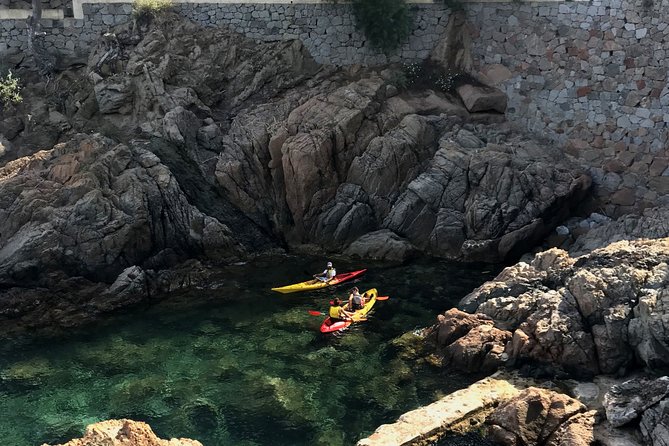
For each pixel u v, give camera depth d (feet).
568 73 70.79
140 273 57.31
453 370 43.80
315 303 55.52
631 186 68.08
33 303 54.39
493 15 75.00
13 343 49.03
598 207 69.56
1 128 67.36
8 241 56.18
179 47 74.28
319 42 78.54
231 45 76.48
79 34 75.82
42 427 38.27
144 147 66.23
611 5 67.46
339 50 78.69
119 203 58.95
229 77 75.66
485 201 64.59
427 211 66.33
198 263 62.08
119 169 61.98
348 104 70.90
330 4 77.20
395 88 75.05
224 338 49.42
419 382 42.55
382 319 51.93
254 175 68.18
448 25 77.41
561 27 70.69
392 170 68.13
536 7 71.92
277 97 75.56
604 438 33.30
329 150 67.56
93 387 42.75
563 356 40.40
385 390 41.70
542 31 71.92
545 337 40.78
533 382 40.42
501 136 71.72
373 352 46.68
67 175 60.54
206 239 62.64
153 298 57.11
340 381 42.91
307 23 78.02
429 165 69.15
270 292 57.93
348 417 38.88
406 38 78.48
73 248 56.29
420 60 78.84
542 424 34.96
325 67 78.69
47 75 73.36
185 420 38.78
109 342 49.08
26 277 54.80
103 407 40.34
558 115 71.82
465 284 58.80
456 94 76.74
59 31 75.51
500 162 65.62
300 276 61.26
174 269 60.75
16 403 40.86
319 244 67.72
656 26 65.36
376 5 73.92
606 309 40.88
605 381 39.50
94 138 65.10
